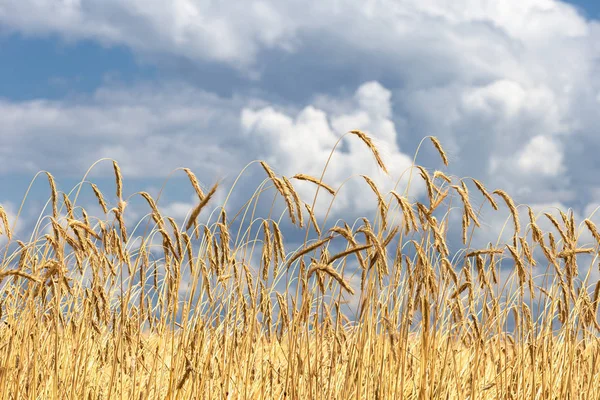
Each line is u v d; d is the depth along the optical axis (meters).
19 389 3.21
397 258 3.23
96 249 3.28
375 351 3.25
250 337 3.29
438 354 3.34
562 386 3.40
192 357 3.20
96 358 3.38
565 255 3.36
